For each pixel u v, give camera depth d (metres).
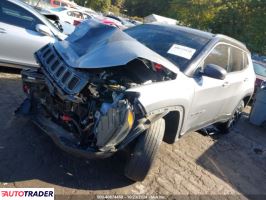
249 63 6.83
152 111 3.51
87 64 3.55
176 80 4.03
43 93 4.08
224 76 4.31
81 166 4.08
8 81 6.26
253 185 5.19
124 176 4.13
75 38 4.31
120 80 3.74
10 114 4.82
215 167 5.32
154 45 4.75
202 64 4.64
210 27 37.25
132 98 3.40
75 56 3.80
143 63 3.84
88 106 3.56
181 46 4.71
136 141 3.78
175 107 3.95
